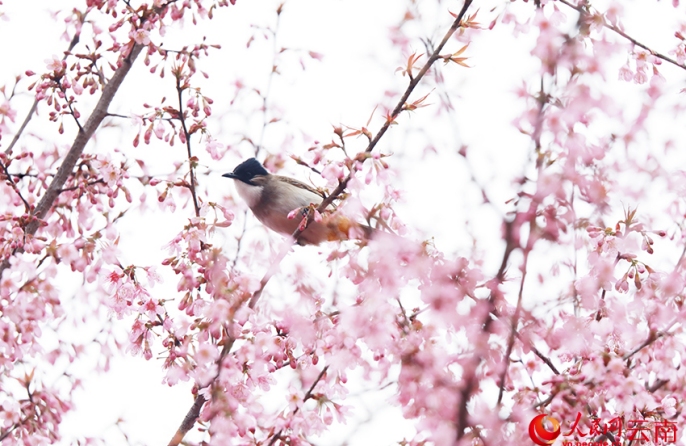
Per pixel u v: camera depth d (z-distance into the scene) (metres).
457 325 8.51
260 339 10.27
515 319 8.47
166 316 11.09
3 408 10.91
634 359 10.34
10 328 11.04
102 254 10.92
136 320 11.15
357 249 9.73
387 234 8.92
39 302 10.80
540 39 8.66
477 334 8.40
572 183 8.43
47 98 12.54
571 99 8.50
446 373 8.86
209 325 10.48
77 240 11.05
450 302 8.46
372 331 9.02
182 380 10.64
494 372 8.53
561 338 8.83
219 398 9.98
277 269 9.91
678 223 10.03
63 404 11.05
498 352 8.53
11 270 11.10
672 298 9.93
